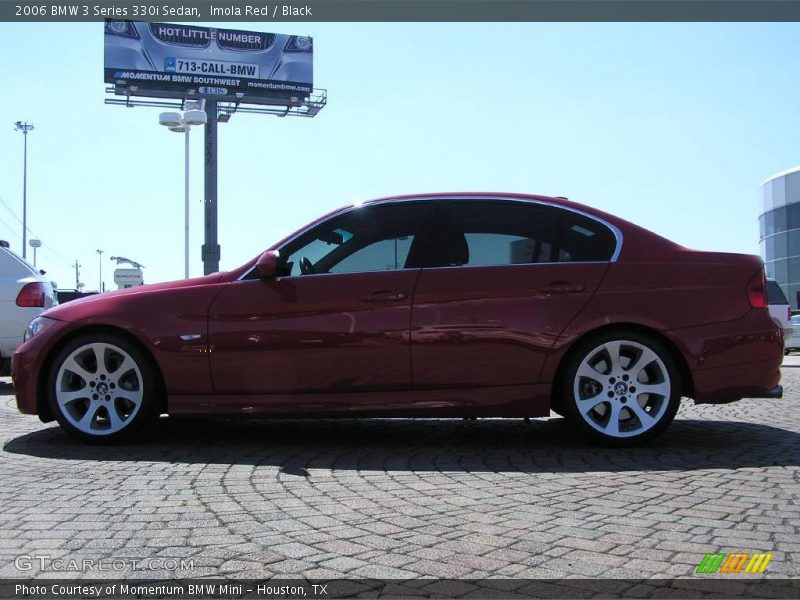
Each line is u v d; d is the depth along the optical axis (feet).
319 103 168.14
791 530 10.59
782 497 12.24
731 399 15.89
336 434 18.52
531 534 10.50
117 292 17.26
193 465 14.75
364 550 9.91
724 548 9.91
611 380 16.11
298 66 166.09
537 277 16.14
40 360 16.80
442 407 15.96
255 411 16.16
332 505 11.93
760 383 15.85
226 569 9.27
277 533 10.57
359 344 15.98
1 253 27.81
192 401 16.33
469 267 16.33
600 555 9.68
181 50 158.81
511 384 15.97
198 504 11.96
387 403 15.99
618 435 16.07
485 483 13.32
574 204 16.96
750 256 16.44
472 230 16.69
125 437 16.69
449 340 15.90
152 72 156.66
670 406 15.89
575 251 16.44
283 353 16.10
